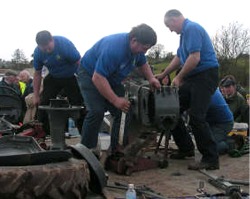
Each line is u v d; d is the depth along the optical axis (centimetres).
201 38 554
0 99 674
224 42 2284
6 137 393
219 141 650
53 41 703
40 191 307
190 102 579
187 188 477
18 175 304
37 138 605
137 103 549
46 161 331
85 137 536
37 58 727
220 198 420
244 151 668
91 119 533
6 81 1105
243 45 2261
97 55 530
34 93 748
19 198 304
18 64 2578
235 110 818
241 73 1820
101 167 369
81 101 744
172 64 625
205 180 513
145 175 535
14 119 678
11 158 320
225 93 822
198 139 562
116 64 509
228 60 2073
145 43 500
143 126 559
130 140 564
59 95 747
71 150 375
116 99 505
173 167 579
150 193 438
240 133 721
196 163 566
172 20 570
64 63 720
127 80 570
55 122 480
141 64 549
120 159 535
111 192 447
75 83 735
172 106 521
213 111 653
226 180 499
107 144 631
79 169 328
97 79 505
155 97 523
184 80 580
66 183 316
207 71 562
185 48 564
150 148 639
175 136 627
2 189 301
